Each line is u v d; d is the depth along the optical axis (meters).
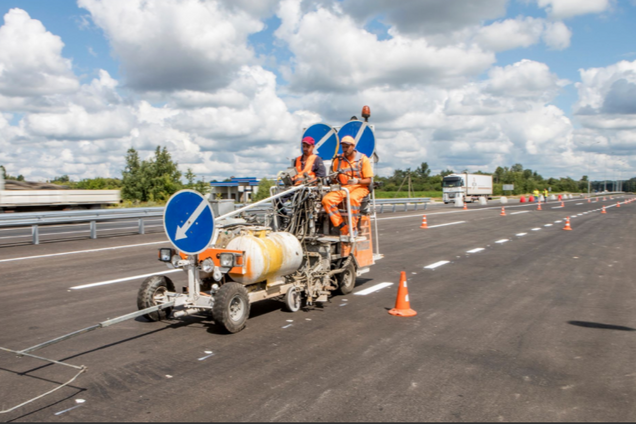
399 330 6.02
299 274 7.05
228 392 4.12
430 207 44.53
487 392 4.18
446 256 12.73
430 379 4.45
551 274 10.16
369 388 4.23
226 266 5.75
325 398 4.01
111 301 7.48
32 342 5.48
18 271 9.99
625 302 7.66
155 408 3.81
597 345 5.50
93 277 9.40
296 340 5.57
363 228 8.59
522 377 4.53
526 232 19.38
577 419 3.71
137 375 4.49
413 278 9.66
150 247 13.77
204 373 4.54
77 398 3.99
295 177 7.57
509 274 10.13
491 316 6.75
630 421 3.69
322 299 7.19
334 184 7.75
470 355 5.12
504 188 104.31
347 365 4.78
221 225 6.59
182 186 46.69
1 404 3.88
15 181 25.41
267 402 3.93
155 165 46.78
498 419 3.69
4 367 4.70
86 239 15.73
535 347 5.41
